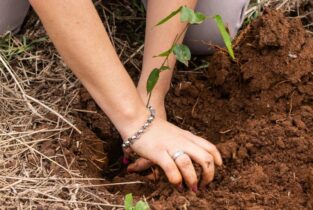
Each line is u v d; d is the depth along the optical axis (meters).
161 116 1.78
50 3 1.58
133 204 1.67
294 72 1.85
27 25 2.11
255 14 2.11
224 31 1.57
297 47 1.86
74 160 1.78
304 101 1.85
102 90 1.65
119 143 1.90
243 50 1.90
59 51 1.65
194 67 2.04
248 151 1.77
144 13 2.12
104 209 1.66
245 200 1.66
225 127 1.88
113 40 2.07
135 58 2.04
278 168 1.73
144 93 1.78
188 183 1.64
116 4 2.14
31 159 1.77
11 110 1.89
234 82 1.91
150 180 1.76
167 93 1.95
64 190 1.70
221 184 1.72
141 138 1.66
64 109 1.90
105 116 1.90
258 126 1.81
